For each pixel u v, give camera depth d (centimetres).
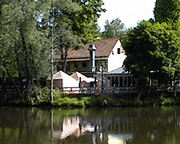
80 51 7394
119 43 7256
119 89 5356
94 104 4834
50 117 3738
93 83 6191
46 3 4700
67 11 5188
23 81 5681
